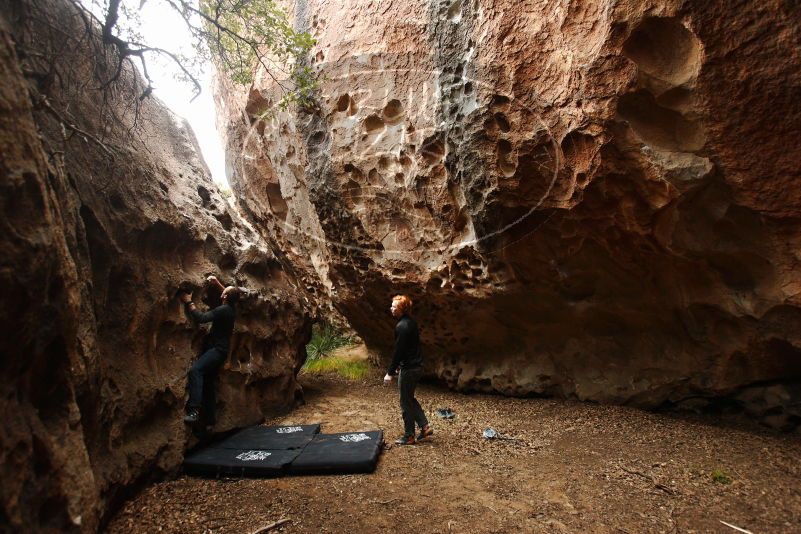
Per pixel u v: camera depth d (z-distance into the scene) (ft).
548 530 9.83
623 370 17.90
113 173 12.84
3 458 6.79
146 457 11.84
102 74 13.96
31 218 7.23
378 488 11.78
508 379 20.48
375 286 21.79
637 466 12.73
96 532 8.73
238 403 16.30
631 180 13.17
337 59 19.36
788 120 10.88
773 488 11.22
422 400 20.77
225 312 14.58
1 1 9.94
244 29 18.83
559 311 18.16
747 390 15.31
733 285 13.99
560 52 12.92
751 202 12.07
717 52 10.87
